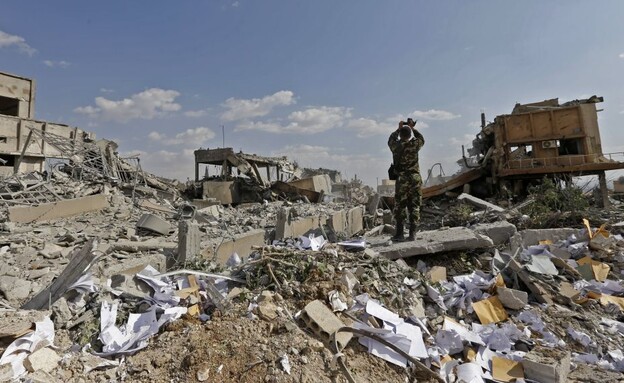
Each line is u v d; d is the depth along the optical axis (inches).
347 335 148.1
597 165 472.1
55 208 472.1
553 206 395.9
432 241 274.2
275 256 208.5
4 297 199.8
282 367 127.0
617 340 182.5
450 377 146.7
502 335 175.2
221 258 312.5
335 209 716.7
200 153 1062.4
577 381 149.3
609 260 263.9
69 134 857.5
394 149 290.2
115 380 123.8
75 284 169.9
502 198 521.3
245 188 992.9
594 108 497.4
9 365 120.6
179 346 138.9
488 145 625.0
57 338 144.0
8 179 564.1
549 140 511.8
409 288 205.5
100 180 645.9
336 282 183.3
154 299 173.6
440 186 601.6
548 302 213.2
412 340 156.3
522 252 271.1
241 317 157.8
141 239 384.5
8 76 845.2
